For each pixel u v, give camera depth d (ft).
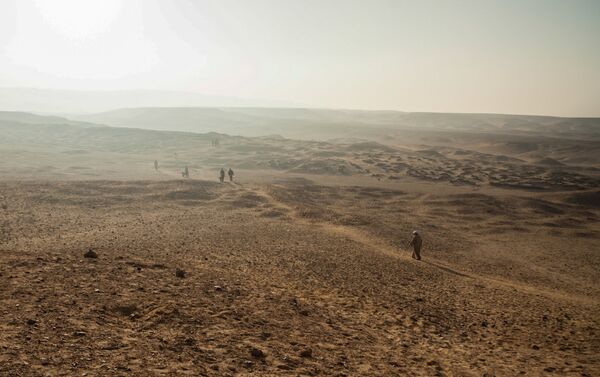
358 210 145.28
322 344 32.32
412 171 261.44
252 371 24.59
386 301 49.70
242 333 30.83
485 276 76.13
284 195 148.56
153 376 21.35
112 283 37.42
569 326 47.52
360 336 36.24
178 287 39.65
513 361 34.47
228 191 148.77
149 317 30.48
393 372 28.76
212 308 35.14
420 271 69.46
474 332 42.60
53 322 26.55
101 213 107.14
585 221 147.84
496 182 230.27
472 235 121.19
